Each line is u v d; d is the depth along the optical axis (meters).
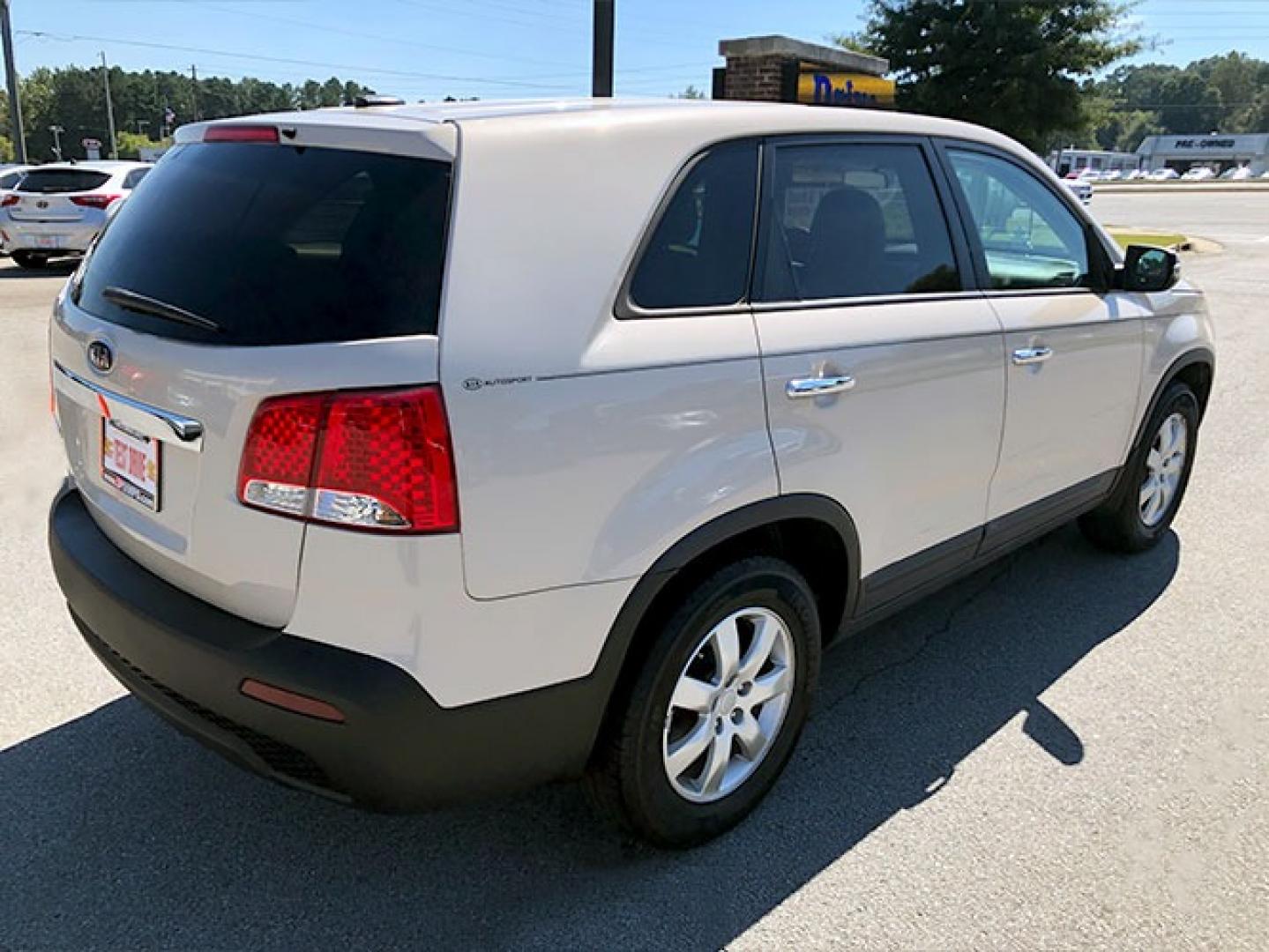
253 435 1.87
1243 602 3.96
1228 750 2.96
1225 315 11.38
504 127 2.03
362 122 2.09
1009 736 3.03
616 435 2.03
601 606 2.08
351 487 1.81
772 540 2.56
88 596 2.30
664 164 2.20
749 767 2.60
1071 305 3.38
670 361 2.12
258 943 2.19
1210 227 26.47
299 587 1.89
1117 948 2.21
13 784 2.70
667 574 2.17
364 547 1.83
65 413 2.57
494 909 2.30
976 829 2.60
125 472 2.25
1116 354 3.64
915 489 2.83
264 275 1.98
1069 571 4.25
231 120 2.33
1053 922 2.28
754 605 2.45
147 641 2.11
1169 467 4.39
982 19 22.56
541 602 1.99
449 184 1.94
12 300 11.18
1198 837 2.57
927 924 2.28
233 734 2.03
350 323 1.86
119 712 3.05
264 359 1.86
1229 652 3.56
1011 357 3.06
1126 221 28.59
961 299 2.95
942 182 2.97
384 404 1.80
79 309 2.42
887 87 15.09
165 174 2.41
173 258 2.15
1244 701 3.24
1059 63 22.48
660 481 2.12
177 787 2.71
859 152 2.71
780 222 2.45
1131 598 4.00
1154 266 3.62
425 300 1.87
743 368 2.25
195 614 2.06
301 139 2.12
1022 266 3.29
